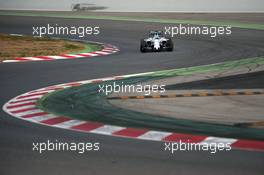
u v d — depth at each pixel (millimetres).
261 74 50875
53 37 97875
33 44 83625
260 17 116938
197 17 121188
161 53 71812
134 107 35812
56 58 67812
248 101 37406
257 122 30688
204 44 81812
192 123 30562
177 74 52250
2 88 45312
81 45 83688
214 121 31062
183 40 88062
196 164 22344
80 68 57906
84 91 43188
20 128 29875
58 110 35344
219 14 125375
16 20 128625
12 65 61031
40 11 151125
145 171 21375
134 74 52781
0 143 26391
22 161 23125
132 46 82625
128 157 23578
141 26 110438
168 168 21766
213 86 44375
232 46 77938
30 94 42188
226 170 21406
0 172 21484
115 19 124062
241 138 26969
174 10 137875
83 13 140500
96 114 33719
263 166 21984
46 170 21672
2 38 92000
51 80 49625
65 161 23047
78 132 28750
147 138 27172
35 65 60844
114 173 21141
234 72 52625
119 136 27688
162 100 38281
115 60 64812
